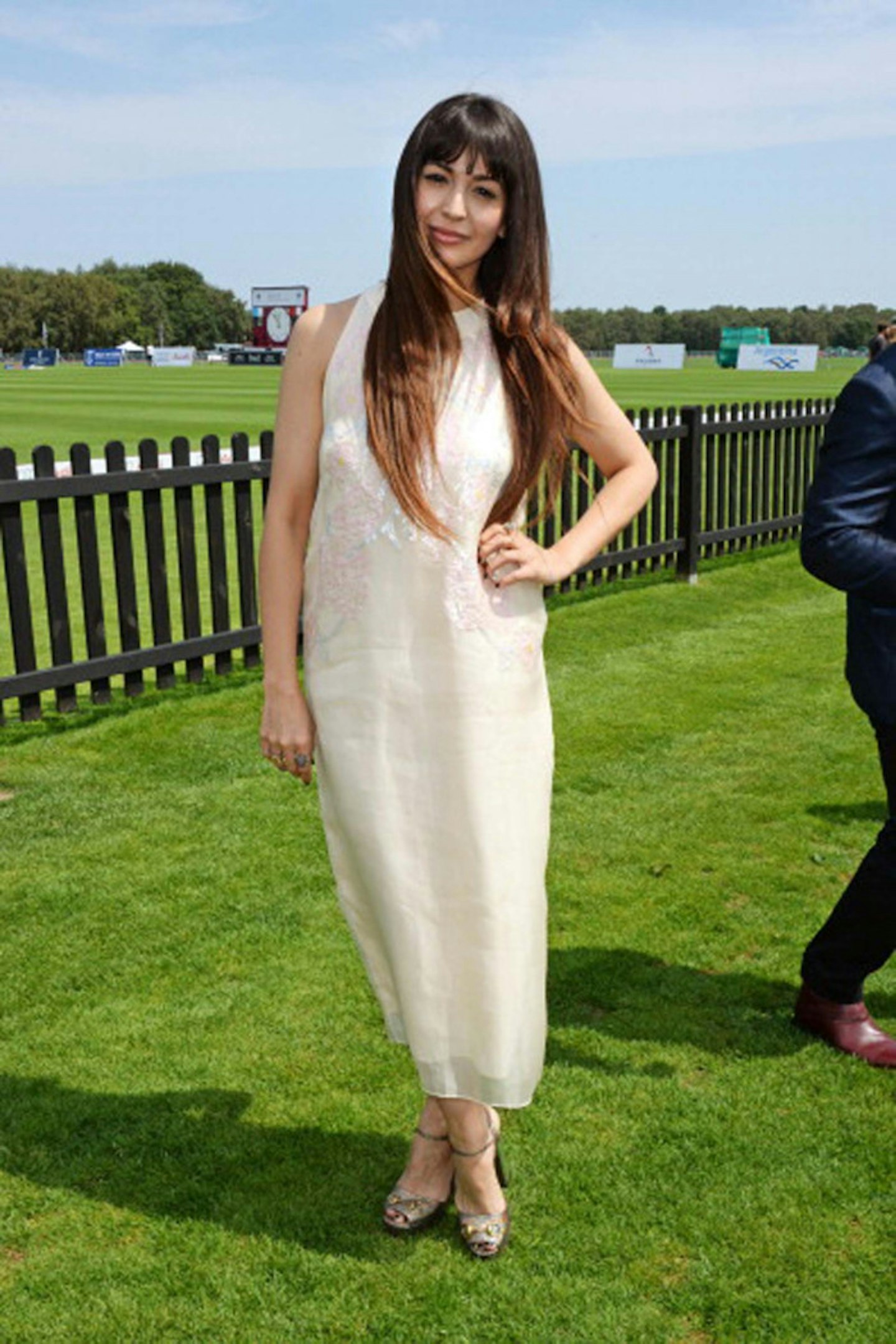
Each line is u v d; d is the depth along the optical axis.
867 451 2.57
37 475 5.57
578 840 4.34
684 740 5.46
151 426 25.78
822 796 4.77
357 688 2.07
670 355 86.31
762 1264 2.31
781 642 7.33
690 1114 2.76
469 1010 2.13
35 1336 2.15
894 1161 2.60
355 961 3.49
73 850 4.24
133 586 5.98
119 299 169.50
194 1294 2.25
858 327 156.12
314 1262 2.32
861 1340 2.13
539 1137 2.68
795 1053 3.01
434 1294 2.24
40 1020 3.17
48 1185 2.54
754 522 10.20
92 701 5.93
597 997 3.27
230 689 6.21
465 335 2.01
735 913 3.78
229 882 3.99
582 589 8.77
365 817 2.09
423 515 1.97
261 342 98.00
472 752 2.05
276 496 2.11
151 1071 2.94
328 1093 2.86
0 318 158.25
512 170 1.94
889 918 2.86
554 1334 2.15
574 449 8.66
